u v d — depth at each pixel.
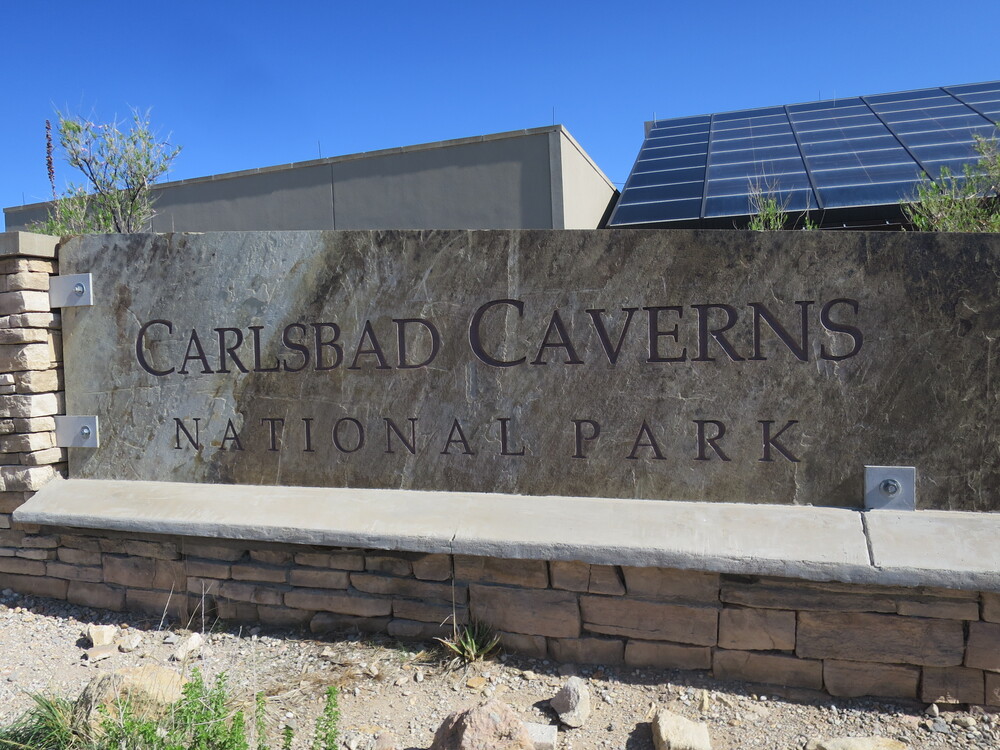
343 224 13.55
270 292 4.36
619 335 3.82
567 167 12.49
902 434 3.50
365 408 4.21
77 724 2.93
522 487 3.97
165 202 14.77
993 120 12.29
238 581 4.22
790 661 3.37
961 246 3.41
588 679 3.50
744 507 3.63
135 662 3.88
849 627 3.29
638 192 12.41
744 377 3.67
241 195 14.22
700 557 3.37
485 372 4.02
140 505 4.37
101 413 4.69
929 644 3.21
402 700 3.40
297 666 3.73
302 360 4.31
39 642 4.14
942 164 10.16
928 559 3.16
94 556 4.55
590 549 3.51
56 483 4.70
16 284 4.59
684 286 3.72
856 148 12.33
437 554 3.84
